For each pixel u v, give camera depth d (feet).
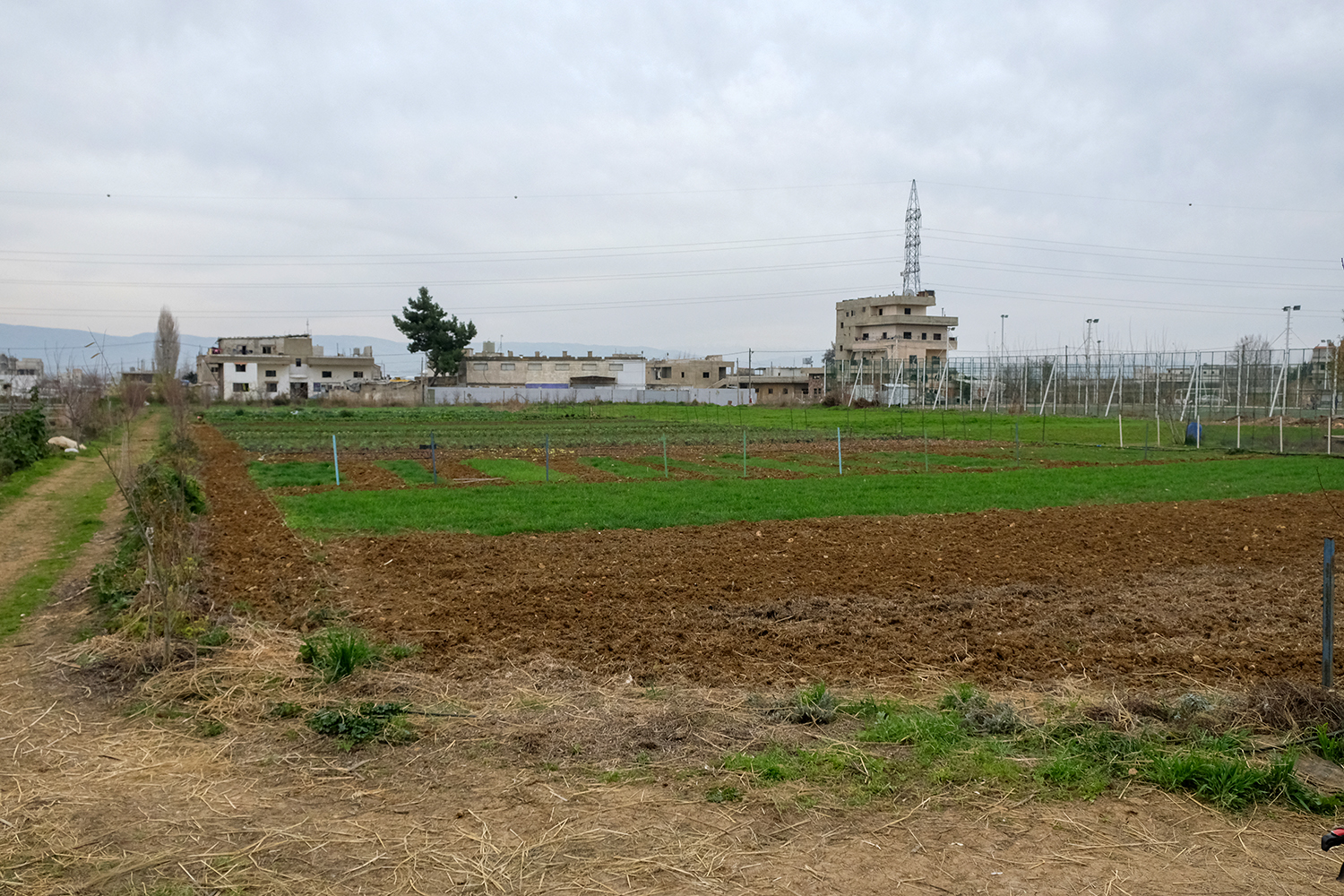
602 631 30.40
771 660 27.27
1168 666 27.02
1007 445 122.31
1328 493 69.92
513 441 125.08
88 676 24.93
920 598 35.42
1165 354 168.14
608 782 18.33
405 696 23.29
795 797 17.69
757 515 56.75
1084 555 44.42
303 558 42.34
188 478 58.95
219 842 15.81
